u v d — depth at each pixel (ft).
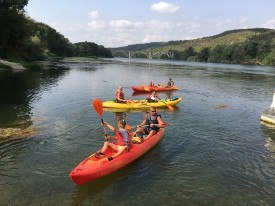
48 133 38.73
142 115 50.57
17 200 23.13
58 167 28.91
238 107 60.95
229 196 24.82
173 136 39.42
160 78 127.03
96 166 26.16
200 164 30.86
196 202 23.73
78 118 47.19
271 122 47.19
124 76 133.49
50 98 65.16
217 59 406.41
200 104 62.85
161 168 29.53
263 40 458.91
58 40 355.15
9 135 37.37
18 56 172.04
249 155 33.76
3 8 133.69
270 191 25.85
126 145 29.81
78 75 128.77
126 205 23.07
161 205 23.16
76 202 23.21
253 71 199.21
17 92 71.61
